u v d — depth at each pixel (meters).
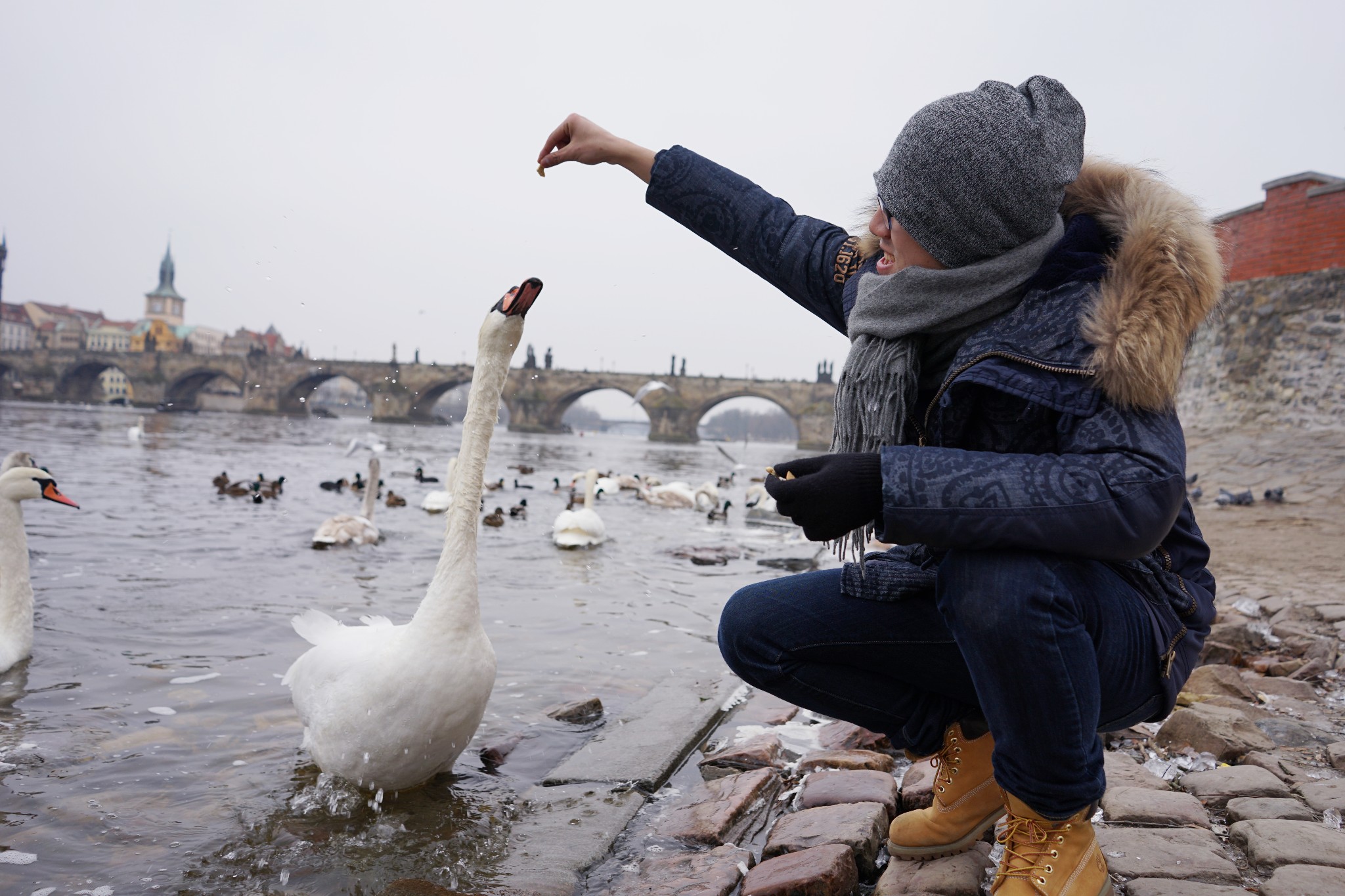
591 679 4.68
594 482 12.33
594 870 2.51
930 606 2.10
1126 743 3.35
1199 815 2.56
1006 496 1.63
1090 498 1.61
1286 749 3.23
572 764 3.29
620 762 3.28
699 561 9.94
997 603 1.74
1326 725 3.58
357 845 2.65
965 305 1.85
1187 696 3.87
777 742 3.41
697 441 105.81
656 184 2.69
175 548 9.06
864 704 2.24
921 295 1.88
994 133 1.74
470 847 2.63
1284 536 10.70
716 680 4.52
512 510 15.10
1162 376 1.62
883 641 2.14
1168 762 3.15
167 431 43.69
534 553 10.34
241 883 2.41
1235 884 2.16
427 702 2.88
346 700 2.93
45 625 5.45
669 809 2.92
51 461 20.59
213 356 112.00
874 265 2.24
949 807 2.28
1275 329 17.88
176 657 4.85
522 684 4.55
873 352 1.96
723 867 2.36
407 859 2.55
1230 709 3.47
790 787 3.07
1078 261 1.78
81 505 12.45
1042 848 1.92
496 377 3.15
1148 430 1.67
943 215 1.81
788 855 2.38
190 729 3.72
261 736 3.65
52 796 2.98
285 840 2.68
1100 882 1.92
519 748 3.59
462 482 3.06
